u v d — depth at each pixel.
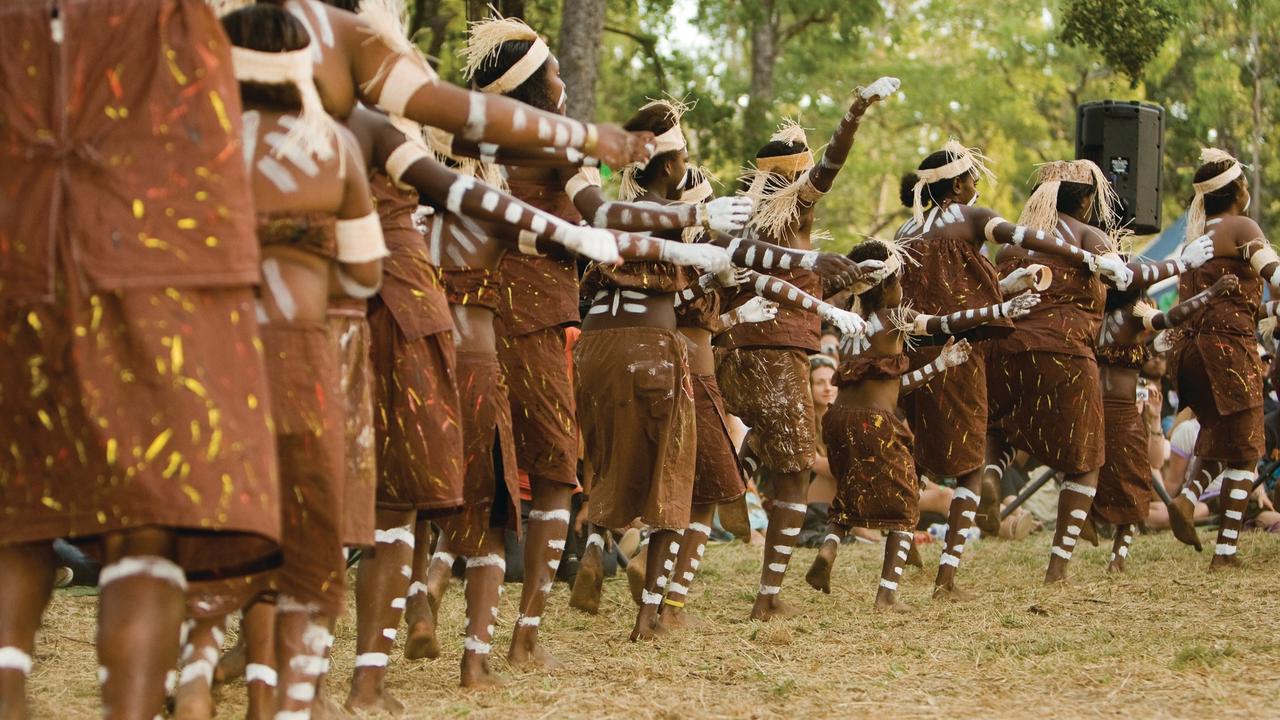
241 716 4.20
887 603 6.70
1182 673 4.69
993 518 8.02
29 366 2.67
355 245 3.29
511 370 4.91
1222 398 7.59
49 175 2.69
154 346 2.65
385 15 3.62
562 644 5.67
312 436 3.10
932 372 6.81
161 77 2.73
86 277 2.66
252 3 3.46
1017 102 30.94
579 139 3.69
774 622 6.23
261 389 2.77
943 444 6.88
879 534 9.98
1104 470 7.67
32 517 2.70
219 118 2.76
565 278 4.96
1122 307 7.72
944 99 30.95
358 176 3.29
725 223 4.26
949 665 5.07
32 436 2.69
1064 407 7.22
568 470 5.00
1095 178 7.54
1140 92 26.55
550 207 4.83
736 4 24.62
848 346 6.74
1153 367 10.24
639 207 4.38
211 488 2.66
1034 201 7.38
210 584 3.13
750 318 5.93
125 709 2.72
